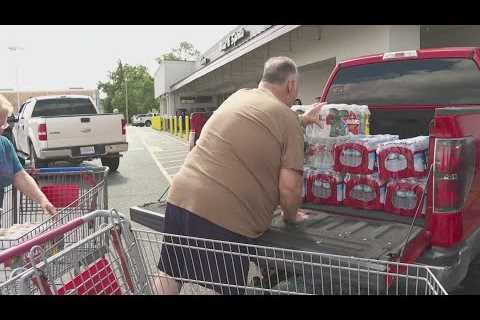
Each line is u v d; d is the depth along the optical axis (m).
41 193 3.92
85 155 11.21
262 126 2.85
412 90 4.43
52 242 2.47
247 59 22.08
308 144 3.68
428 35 15.88
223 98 48.22
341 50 13.06
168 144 22.42
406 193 3.17
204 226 2.86
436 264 2.76
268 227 3.01
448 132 2.72
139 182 10.63
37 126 10.94
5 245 3.02
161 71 55.34
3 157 3.76
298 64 16.55
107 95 112.00
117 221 2.54
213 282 2.76
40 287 2.01
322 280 2.61
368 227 3.00
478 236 3.15
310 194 3.65
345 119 3.77
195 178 2.93
